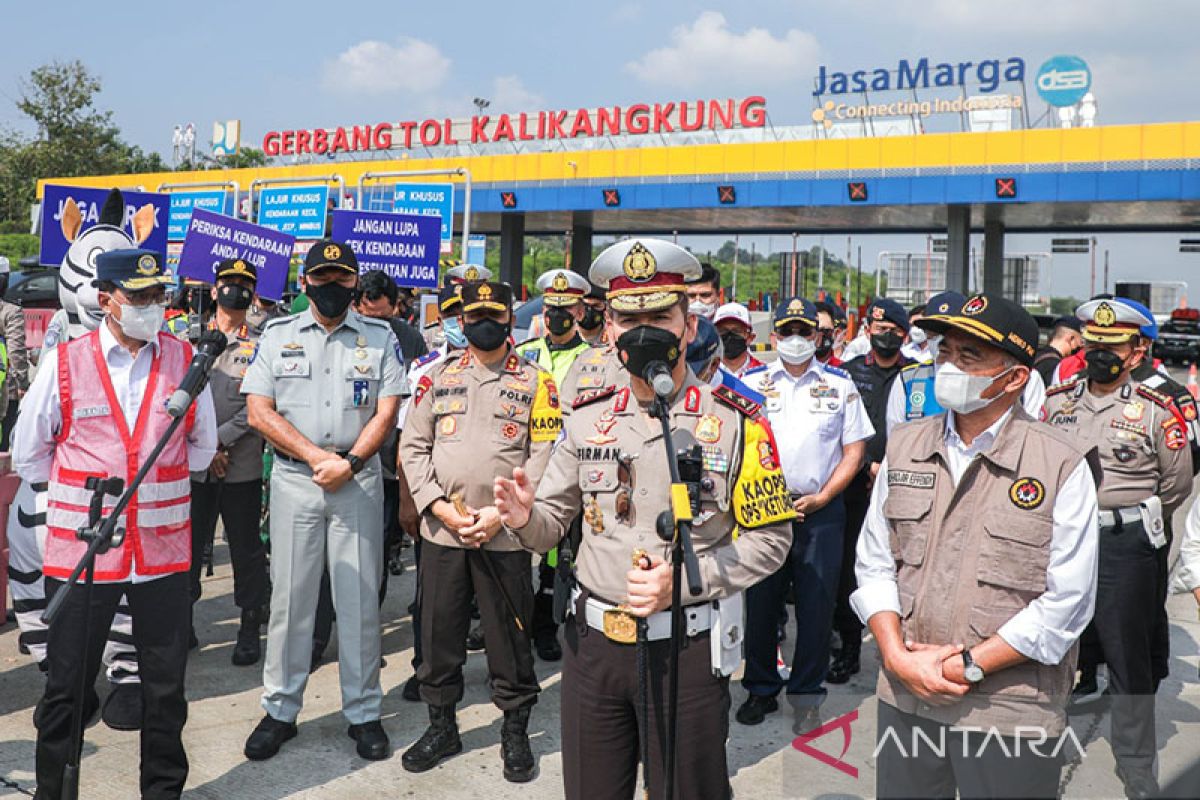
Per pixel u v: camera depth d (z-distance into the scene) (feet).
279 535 13.84
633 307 8.22
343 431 13.89
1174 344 108.78
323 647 17.48
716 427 8.54
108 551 10.93
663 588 8.01
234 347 17.33
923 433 8.36
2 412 19.84
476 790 12.83
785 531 8.71
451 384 13.66
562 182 82.48
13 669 16.37
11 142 166.50
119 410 11.29
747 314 16.99
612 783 8.72
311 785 12.84
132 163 170.30
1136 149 66.59
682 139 81.82
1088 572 7.61
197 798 12.34
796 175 75.46
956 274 75.87
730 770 13.66
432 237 27.20
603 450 8.67
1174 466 13.32
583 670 8.70
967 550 7.90
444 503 13.20
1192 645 19.25
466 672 17.25
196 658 17.40
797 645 15.28
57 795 11.12
